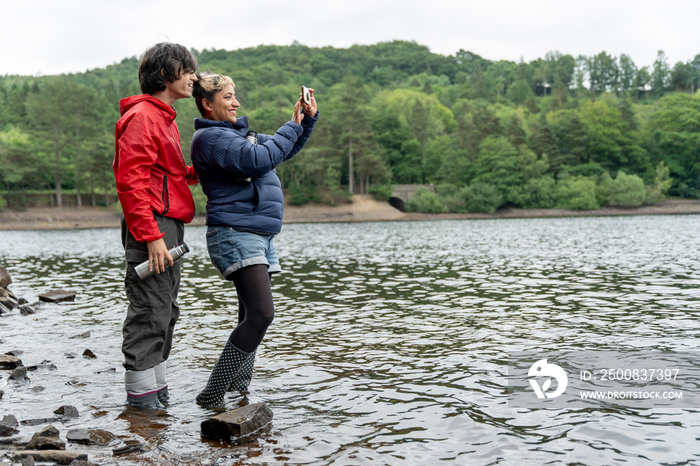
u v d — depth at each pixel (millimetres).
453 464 2768
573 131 103438
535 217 83812
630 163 104250
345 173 103688
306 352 5191
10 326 6562
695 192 101312
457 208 89938
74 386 4156
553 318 6707
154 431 3219
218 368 3699
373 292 9273
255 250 3760
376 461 2793
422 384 4145
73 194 91000
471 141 102688
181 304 8180
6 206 80125
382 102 138750
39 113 85812
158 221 3688
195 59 3875
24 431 3217
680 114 109250
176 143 3818
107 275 12672
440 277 11258
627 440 3070
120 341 5723
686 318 6555
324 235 36594
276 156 3770
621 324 6254
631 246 20234
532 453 2904
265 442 3039
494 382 4180
